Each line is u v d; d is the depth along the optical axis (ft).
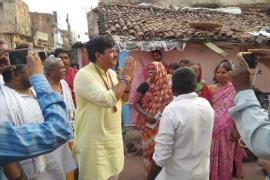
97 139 11.39
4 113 7.95
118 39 31.94
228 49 36.40
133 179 20.25
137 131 32.81
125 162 23.57
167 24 37.40
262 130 5.19
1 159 5.16
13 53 6.64
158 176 10.78
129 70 11.18
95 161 11.39
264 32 34.14
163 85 17.08
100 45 11.44
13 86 8.51
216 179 17.42
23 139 5.23
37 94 6.08
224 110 17.38
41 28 94.12
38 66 6.39
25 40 80.12
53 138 5.55
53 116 5.79
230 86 17.61
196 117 10.02
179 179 10.16
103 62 11.56
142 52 35.37
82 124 11.59
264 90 37.22
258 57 5.97
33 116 8.40
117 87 10.93
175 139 10.11
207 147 10.41
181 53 36.40
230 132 17.33
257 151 5.22
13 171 8.03
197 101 10.34
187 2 52.06
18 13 71.61
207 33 32.89
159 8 44.37
